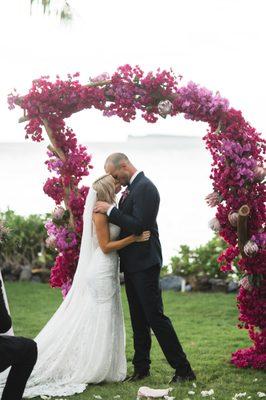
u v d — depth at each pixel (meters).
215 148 5.08
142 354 4.92
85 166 5.34
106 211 4.73
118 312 4.89
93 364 4.73
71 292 4.89
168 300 8.58
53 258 10.13
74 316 4.83
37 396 4.43
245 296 5.27
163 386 4.65
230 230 5.23
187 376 4.75
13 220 10.20
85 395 4.45
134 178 4.82
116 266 4.87
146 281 4.71
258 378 4.87
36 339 4.84
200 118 5.10
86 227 4.87
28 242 10.10
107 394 4.47
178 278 9.43
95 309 4.77
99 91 5.06
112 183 4.85
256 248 5.02
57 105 5.13
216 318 7.46
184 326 7.02
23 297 8.75
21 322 7.22
